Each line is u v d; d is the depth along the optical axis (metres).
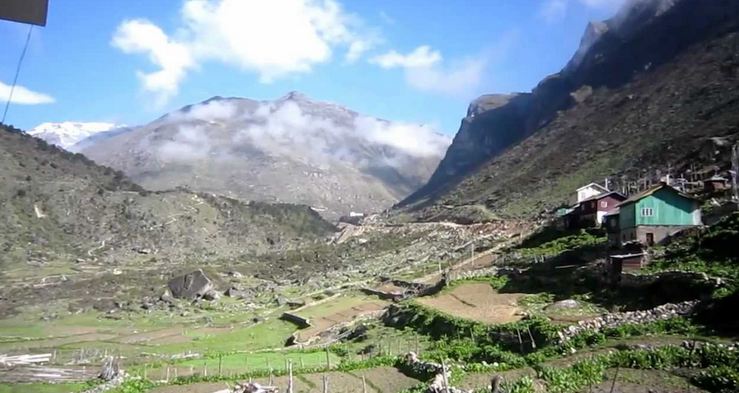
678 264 45.84
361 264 130.75
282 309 98.25
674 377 26.98
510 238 97.50
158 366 55.81
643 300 43.47
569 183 133.62
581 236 72.81
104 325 97.06
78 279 129.50
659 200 56.84
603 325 38.09
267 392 38.09
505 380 30.61
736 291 34.97
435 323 54.00
